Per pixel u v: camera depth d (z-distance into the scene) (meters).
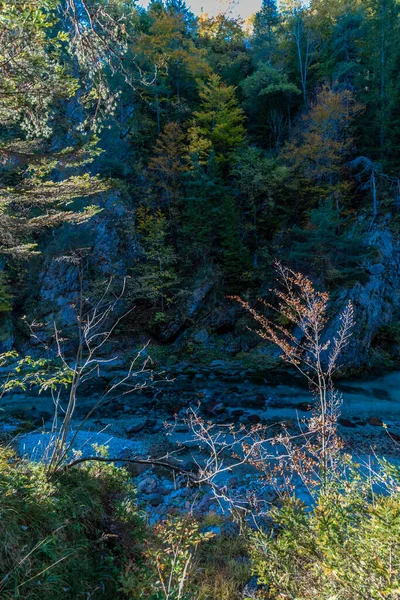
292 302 4.66
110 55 5.36
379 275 21.11
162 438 11.46
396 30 27.05
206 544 5.47
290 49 33.41
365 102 25.20
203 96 26.39
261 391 15.94
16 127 12.73
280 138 30.44
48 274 22.36
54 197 7.02
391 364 19.30
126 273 23.48
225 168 27.38
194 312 22.56
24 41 4.63
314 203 24.45
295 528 2.72
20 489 3.27
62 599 2.63
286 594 2.53
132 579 2.91
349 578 2.08
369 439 11.25
